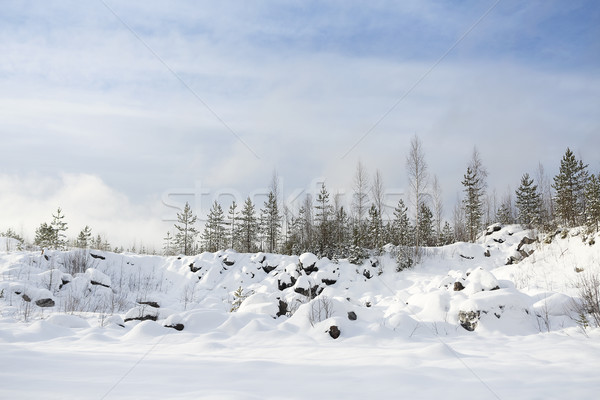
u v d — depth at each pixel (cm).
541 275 1714
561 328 909
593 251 1719
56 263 2114
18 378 473
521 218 3450
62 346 723
